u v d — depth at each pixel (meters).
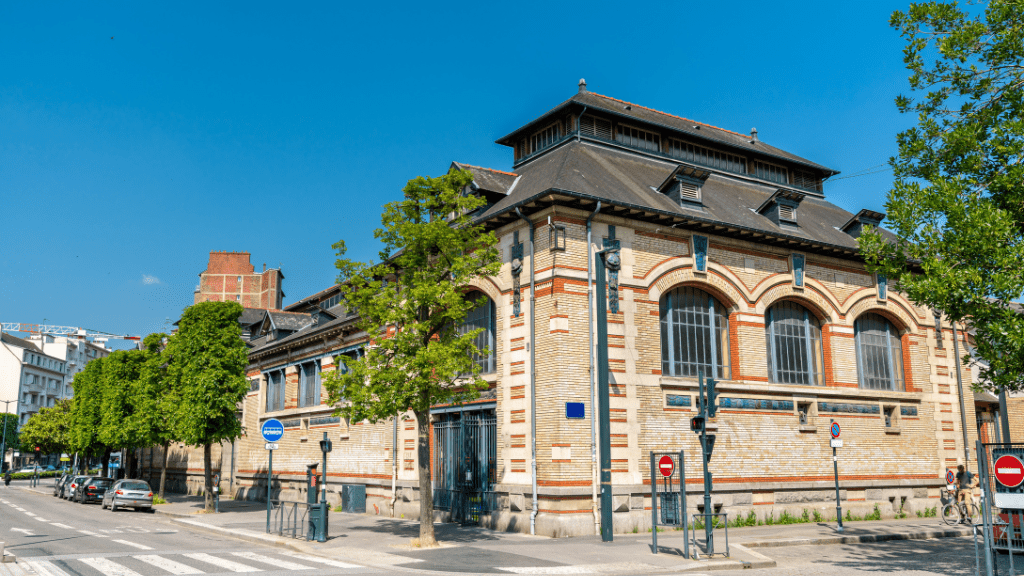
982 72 13.04
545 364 18.02
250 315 41.06
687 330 20.42
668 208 20.34
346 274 16.88
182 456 43.34
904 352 24.78
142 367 37.00
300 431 30.67
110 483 37.44
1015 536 14.29
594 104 23.84
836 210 27.89
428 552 14.73
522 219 19.16
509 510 18.41
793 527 19.23
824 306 22.84
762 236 21.30
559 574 12.06
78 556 14.36
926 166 13.59
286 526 20.45
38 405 101.44
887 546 16.45
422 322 16.52
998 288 11.17
